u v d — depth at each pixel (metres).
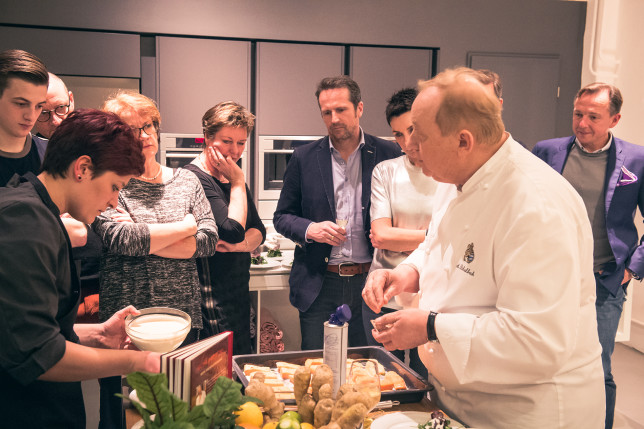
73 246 1.79
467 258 1.35
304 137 4.08
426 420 1.30
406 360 2.78
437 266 1.47
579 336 1.31
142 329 1.29
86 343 1.37
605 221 2.70
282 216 2.72
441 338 1.26
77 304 1.23
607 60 4.42
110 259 1.92
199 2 3.83
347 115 2.54
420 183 2.45
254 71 4.03
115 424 2.01
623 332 4.43
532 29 4.39
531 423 1.26
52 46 3.65
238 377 1.43
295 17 3.99
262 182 4.06
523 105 4.46
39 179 1.17
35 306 1.02
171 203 2.03
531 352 1.18
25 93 1.67
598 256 2.73
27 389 1.11
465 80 1.24
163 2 3.78
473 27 4.28
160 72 3.84
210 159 2.30
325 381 1.23
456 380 1.34
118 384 2.02
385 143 2.73
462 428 1.25
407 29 4.18
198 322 2.01
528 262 1.20
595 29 4.38
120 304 1.90
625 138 4.54
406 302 1.74
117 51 3.76
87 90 3.76
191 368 1.07
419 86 1.32
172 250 1.94
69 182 1.16
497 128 1.25
